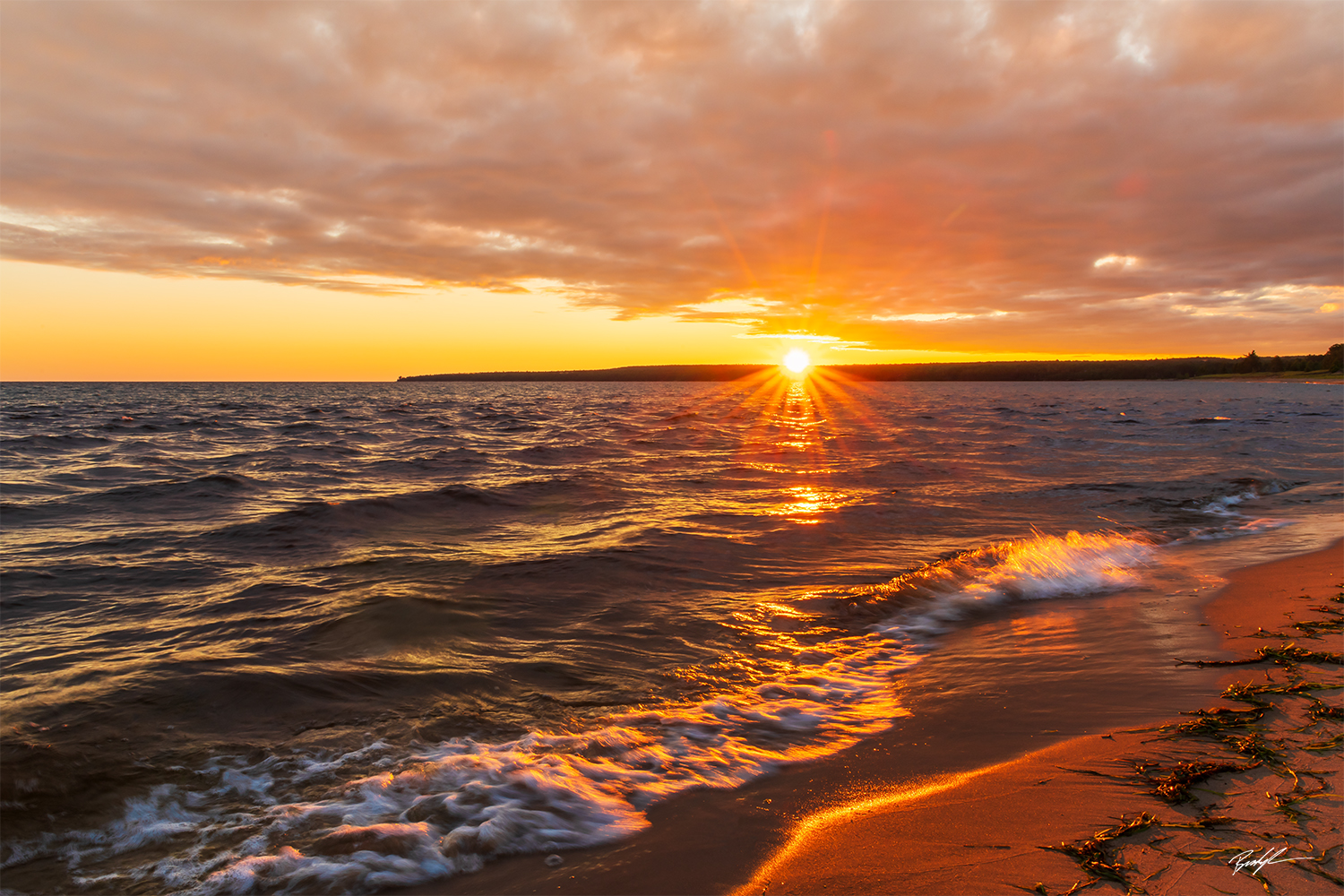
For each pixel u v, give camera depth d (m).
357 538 11.20
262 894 3.15
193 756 4.35
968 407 64.19
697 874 3.24
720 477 18.75
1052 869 3.03
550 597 7.90
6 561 9.53
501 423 44.03
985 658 6.00
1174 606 7.22
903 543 10.75
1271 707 4.54
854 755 4.38
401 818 3.70
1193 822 3.29
